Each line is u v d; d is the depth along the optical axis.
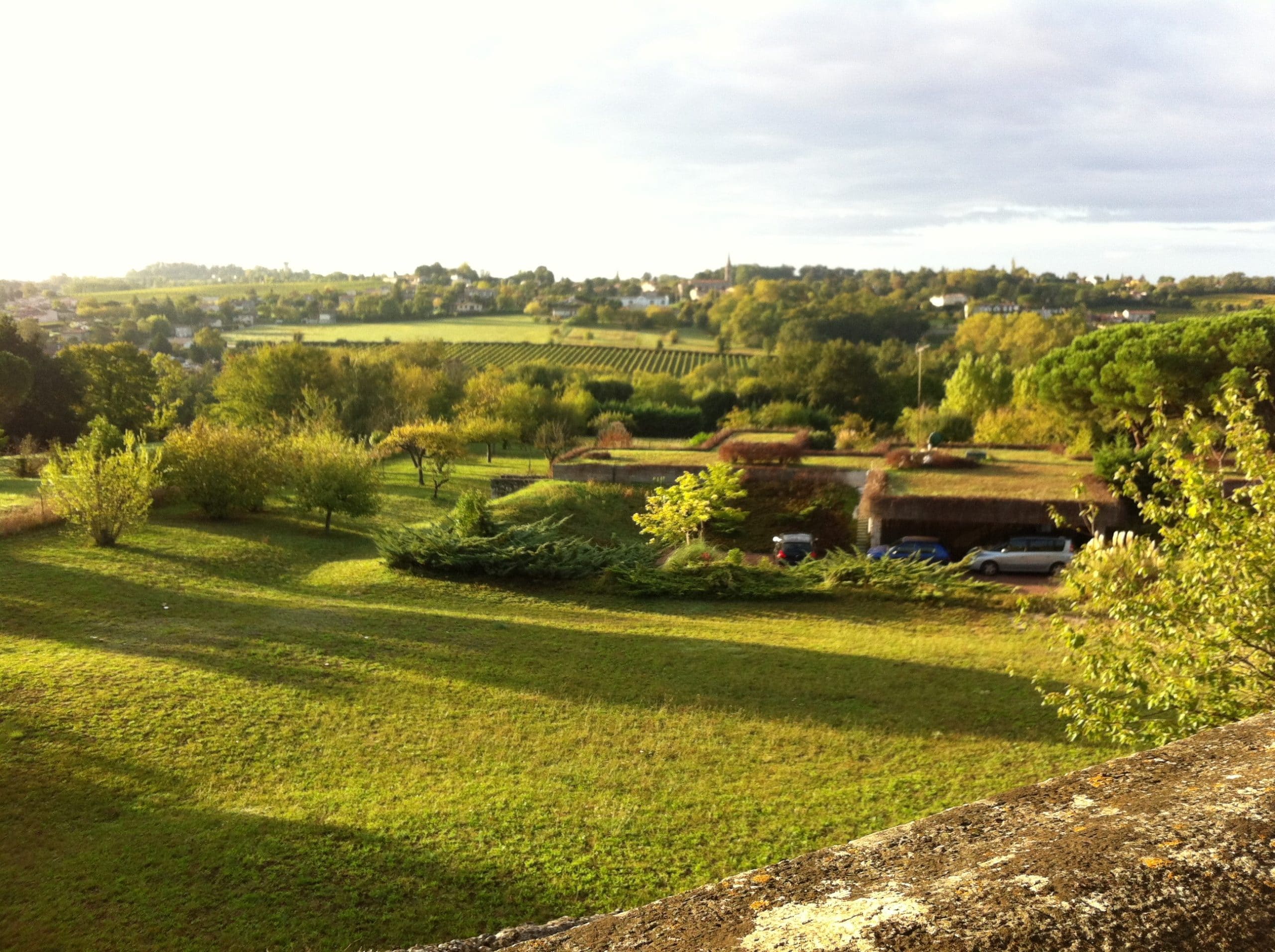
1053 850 1.53
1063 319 113.75
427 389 73.06
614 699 14.82
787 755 12.48
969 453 41.16
